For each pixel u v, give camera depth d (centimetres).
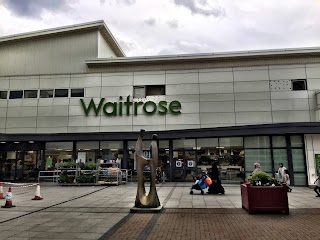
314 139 2155
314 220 910
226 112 2438
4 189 1850
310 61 2433
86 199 1399
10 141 2556
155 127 2497
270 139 2227
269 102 2400
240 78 2473
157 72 2584
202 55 2522
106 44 3081
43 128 2617
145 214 1036
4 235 766
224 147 2314
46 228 839
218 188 1578
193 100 2495
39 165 2553
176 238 731
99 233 783
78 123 2588
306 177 2122
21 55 2873
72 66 2761
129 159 2466
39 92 2689
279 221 902
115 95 2598
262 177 1076
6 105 2697
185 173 2352
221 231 792
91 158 2511
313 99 2358
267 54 2445
